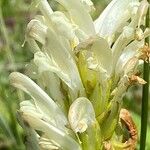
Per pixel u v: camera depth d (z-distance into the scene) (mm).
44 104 144
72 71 141
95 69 138
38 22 140
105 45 136
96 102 142
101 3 302
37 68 146
